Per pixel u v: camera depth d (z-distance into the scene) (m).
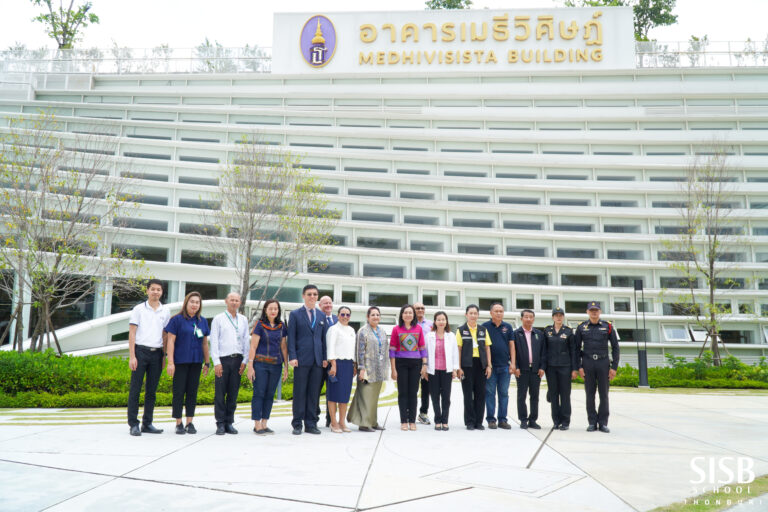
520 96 34.53
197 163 28.45
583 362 8.84
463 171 34.19
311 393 8.07
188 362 7.65
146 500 4.14
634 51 34.84
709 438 7.89
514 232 32.44
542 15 35.00
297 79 34.28
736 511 4.15
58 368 12.10
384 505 4.11
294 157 30.23
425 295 31.05
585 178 34.34
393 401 13.80
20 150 18.22
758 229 32.75
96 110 30.56
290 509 3.96
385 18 34.75
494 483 4.93
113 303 23.50
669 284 32.41
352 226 30.80
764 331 31.00
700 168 31.33
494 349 9.12
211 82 33.88
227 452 6.14
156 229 26.56
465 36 34.78
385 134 33.25
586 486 4.89
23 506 3.95
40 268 16.45
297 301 28.36
